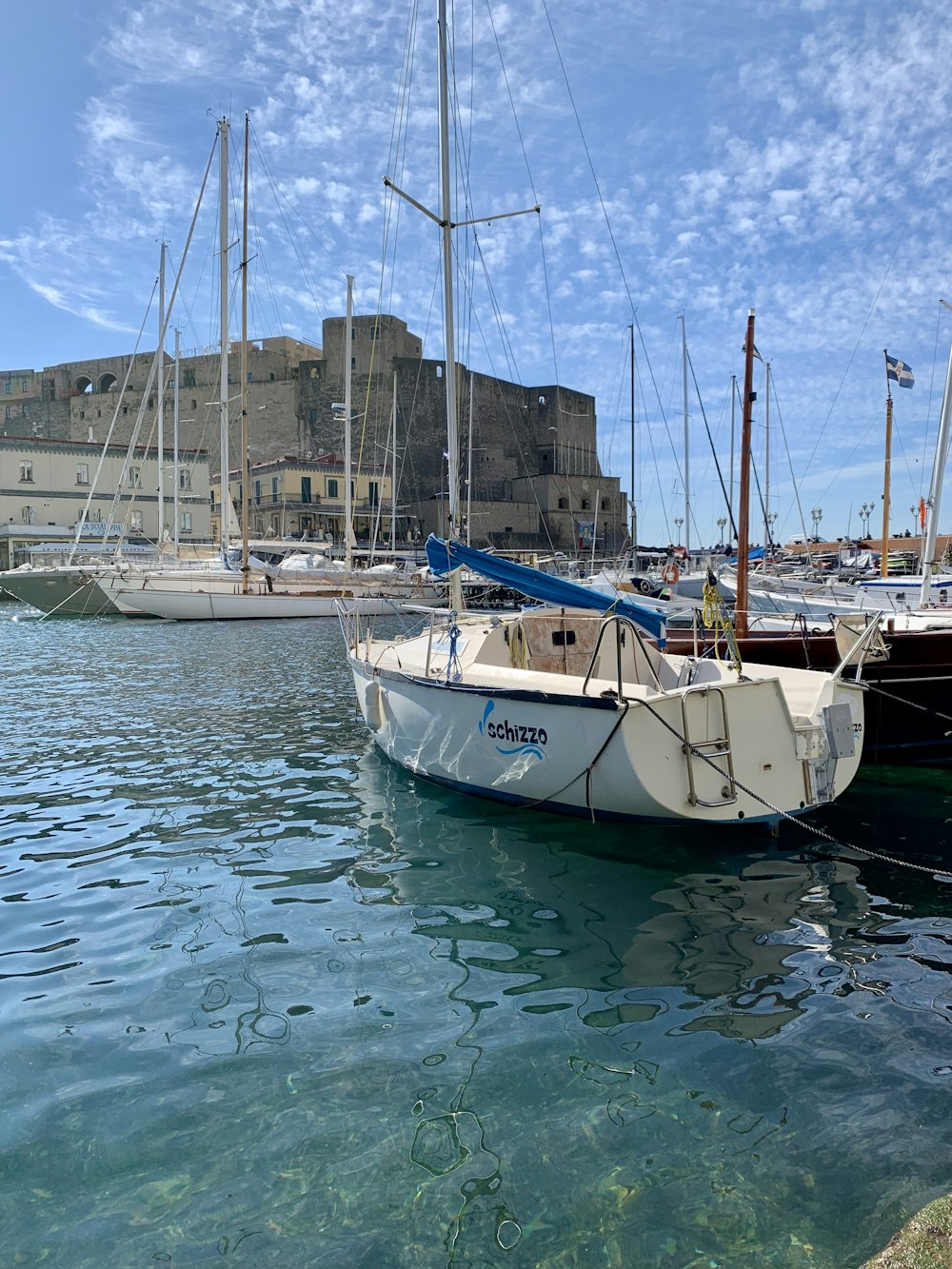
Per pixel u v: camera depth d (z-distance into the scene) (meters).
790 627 13.75
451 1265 2.62
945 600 17.33
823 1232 2.71
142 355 69.00
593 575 30.66
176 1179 3.00
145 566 32.41
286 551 40.91
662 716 5.97
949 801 8.10
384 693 8.43
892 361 20.75
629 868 6.13
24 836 6.95
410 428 67.88
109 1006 4.22
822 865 6.20
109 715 12.38
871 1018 4.07
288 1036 3.93
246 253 32.66
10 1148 3.17
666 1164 3.04
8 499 46.94
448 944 4.93
